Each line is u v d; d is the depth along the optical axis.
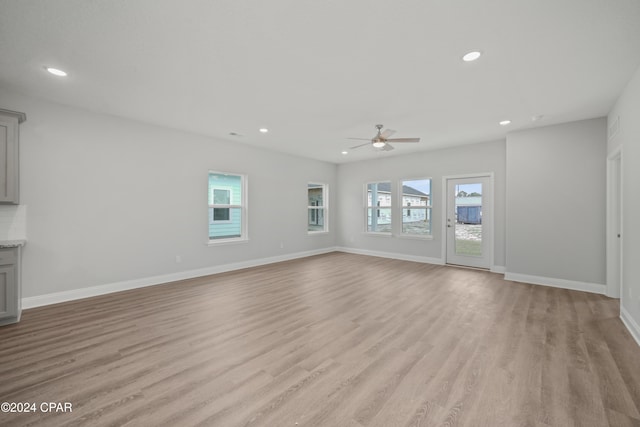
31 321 2.99
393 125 4.43
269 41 2.25
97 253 3.90
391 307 3.44
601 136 4.04
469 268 5.66
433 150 6.19
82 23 2.02
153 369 2.11
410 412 1.67
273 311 3.30
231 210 6.97
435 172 6.17
